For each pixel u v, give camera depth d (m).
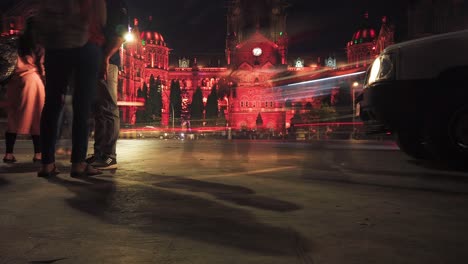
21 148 9.06
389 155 7.19
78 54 3.68
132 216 2.11
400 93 4.48
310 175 4.02
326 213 2.20
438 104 4.35
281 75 117.50
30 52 5.15
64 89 3.79
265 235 1.73
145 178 3.71
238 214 2.16
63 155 6.62
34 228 1.85
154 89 98.88
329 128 46.91
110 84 4.38
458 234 1.75
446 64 4.29
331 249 1.52
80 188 3.07
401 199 2.66
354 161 5.75
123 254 1.46
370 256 1.44
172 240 1.65
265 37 119.56
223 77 120.88
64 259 1.40
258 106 112.69
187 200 2.58
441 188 3.17
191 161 5.68
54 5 3.65
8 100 5.25
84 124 3.78
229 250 1.51
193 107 105.38
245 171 4.35
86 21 3.70
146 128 57.03
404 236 1.71
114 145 4.48
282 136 55.75
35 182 3.40
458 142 4.30
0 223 1.94
